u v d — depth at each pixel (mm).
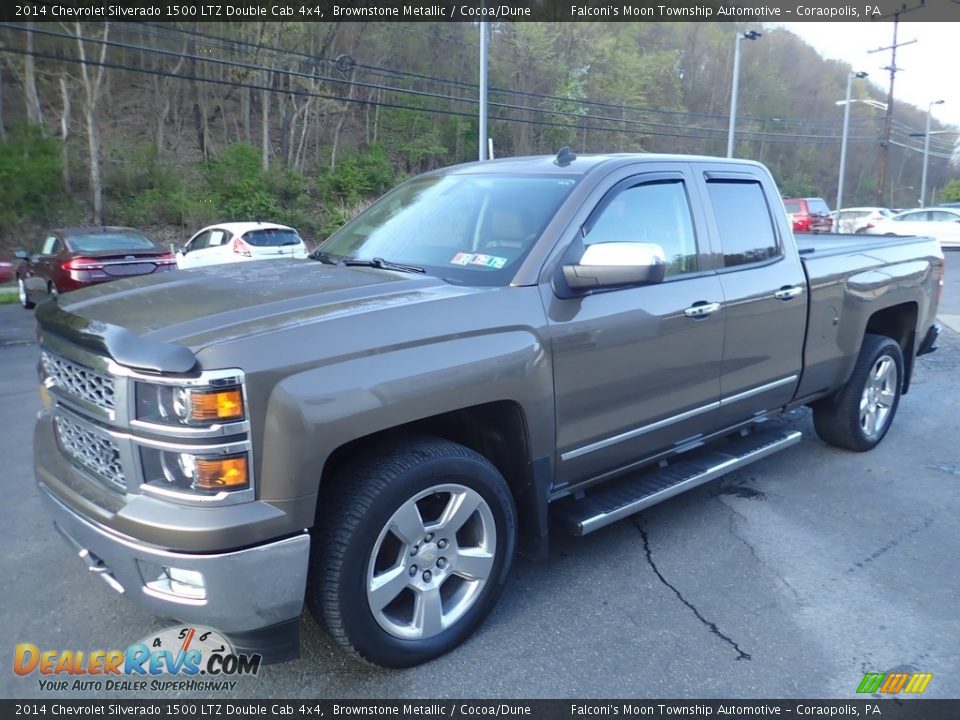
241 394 2342
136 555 2406
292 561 2463
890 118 40344
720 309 3834
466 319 2875
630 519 4281
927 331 5824
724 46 58594
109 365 2443
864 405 5258
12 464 5125
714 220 3990
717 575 3639
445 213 3730
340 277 3191
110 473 2594
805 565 3746
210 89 39469
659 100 52688
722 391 3994
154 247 13617
